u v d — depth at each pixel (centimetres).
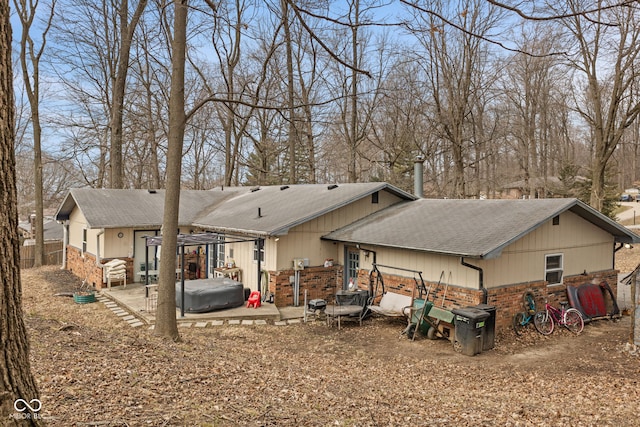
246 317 1312
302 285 1505
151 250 1828
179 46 950
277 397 602
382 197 1748
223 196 2327
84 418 422
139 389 537
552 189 3216
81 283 1834
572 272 1359
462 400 700
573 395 754
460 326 1054
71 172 3409
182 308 1285
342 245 1570
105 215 1769
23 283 1800
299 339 1150
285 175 3472
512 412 639
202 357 782
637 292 1049
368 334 1207
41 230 2355
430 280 1273
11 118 274
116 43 2530
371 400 654
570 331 1222
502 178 3828
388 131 3112
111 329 1134
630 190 5506
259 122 2925
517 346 1097
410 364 959
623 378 867
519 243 1218
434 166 3350
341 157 3388
